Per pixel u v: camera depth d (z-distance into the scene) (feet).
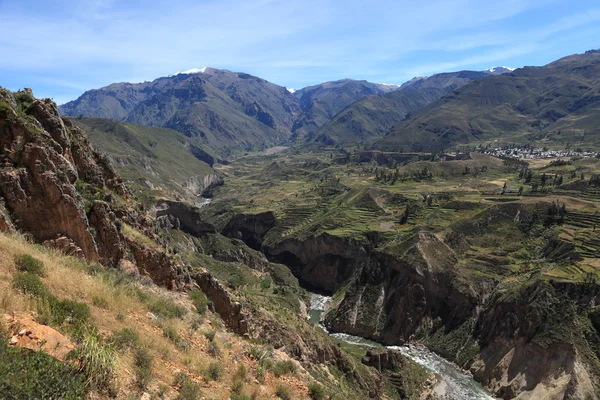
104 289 70.08
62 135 118.93
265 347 87.35
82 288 66.08
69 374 38.60
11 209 90.48
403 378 253.44
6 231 84.07
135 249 120.06
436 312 339.57
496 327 293.23
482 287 331.16
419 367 275.18
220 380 61.77
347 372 210.38
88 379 40.70
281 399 67.46
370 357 259.80
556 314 264.52
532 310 274.77
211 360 67.41
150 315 72.33
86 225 101.55
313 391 75.87
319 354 202.90
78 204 101.30
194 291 126.62
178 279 126.82
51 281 62.69
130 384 46.78
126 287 81.30
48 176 96.02
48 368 37.32
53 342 44.16
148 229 144.56
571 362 236.63
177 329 72.69
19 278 55.16
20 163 95.61
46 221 94.63
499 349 279.08
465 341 307.78
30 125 101.40
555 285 287.48
